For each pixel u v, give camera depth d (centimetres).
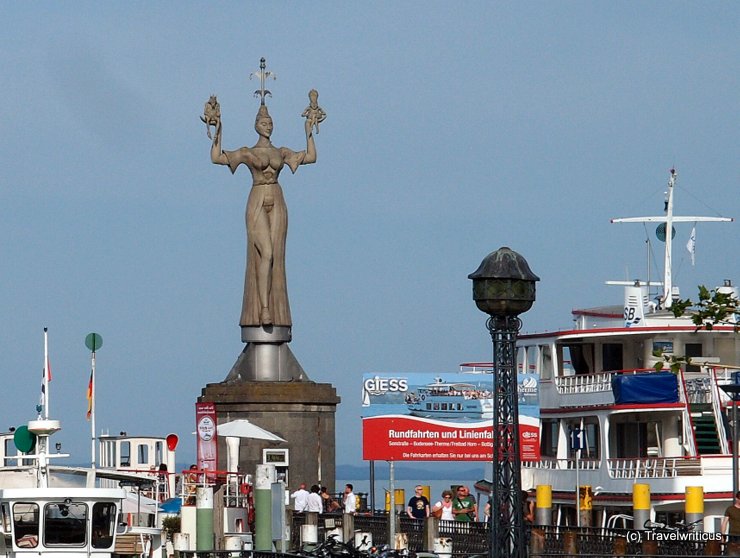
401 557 6088
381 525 7881
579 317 9781
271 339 10206
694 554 6066
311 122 10369
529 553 5888
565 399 9125
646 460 8369
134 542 7338
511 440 4872
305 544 7081
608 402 8706
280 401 9944
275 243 10238
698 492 7675
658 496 8238
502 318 4878
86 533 6881
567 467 9062
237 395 9981
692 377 8700
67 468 8006
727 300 5647
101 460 10288
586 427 9056
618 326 9388
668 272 9975
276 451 9912
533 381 8600
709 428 8538
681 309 5688
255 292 10225
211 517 6788
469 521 7544
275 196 10262
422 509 8300
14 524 6825
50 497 6838
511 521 4850
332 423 10088
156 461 10362
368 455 8481
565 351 9644
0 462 9025
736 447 7200
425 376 8525
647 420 8775
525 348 9581
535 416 8575
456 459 8450
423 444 8488
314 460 9994
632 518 8156
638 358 9125
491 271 4847
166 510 8188
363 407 8500
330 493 9994
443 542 6259
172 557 7238
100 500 6888
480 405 8506
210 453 9006
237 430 9538
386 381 8500
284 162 10300
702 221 9950
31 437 8000
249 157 10238
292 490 9894
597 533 6912
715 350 8981
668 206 9950
